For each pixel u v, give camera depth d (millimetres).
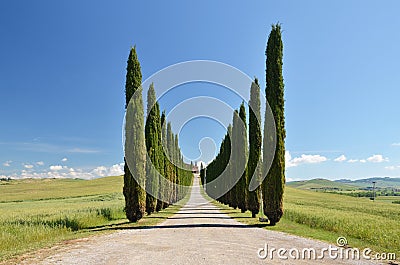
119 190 87000
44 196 71312
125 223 22484
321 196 78812
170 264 10000
